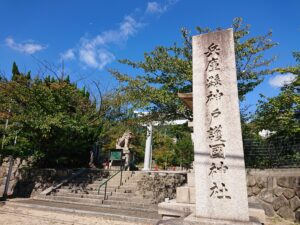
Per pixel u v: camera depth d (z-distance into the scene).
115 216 8.88
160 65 11.81
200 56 5.23
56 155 16.03
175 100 11.27
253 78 11.14
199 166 4.58
